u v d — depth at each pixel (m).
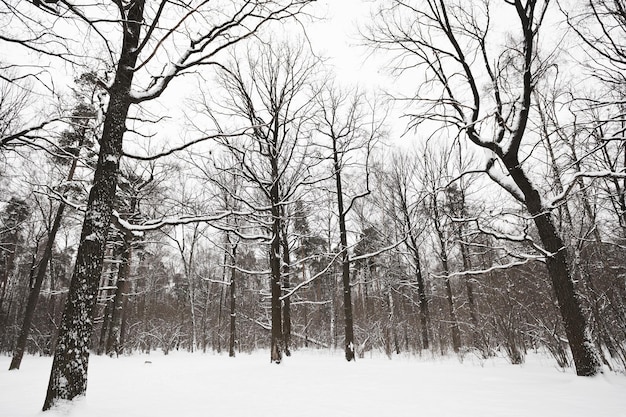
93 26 5.91
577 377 7.36
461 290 23.53
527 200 8.88
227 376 9.75
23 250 27.00
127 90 6.59
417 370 9.70
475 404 5.57
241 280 35.88
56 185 8.97
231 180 16.03
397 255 24.86
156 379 9.60
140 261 28.97
